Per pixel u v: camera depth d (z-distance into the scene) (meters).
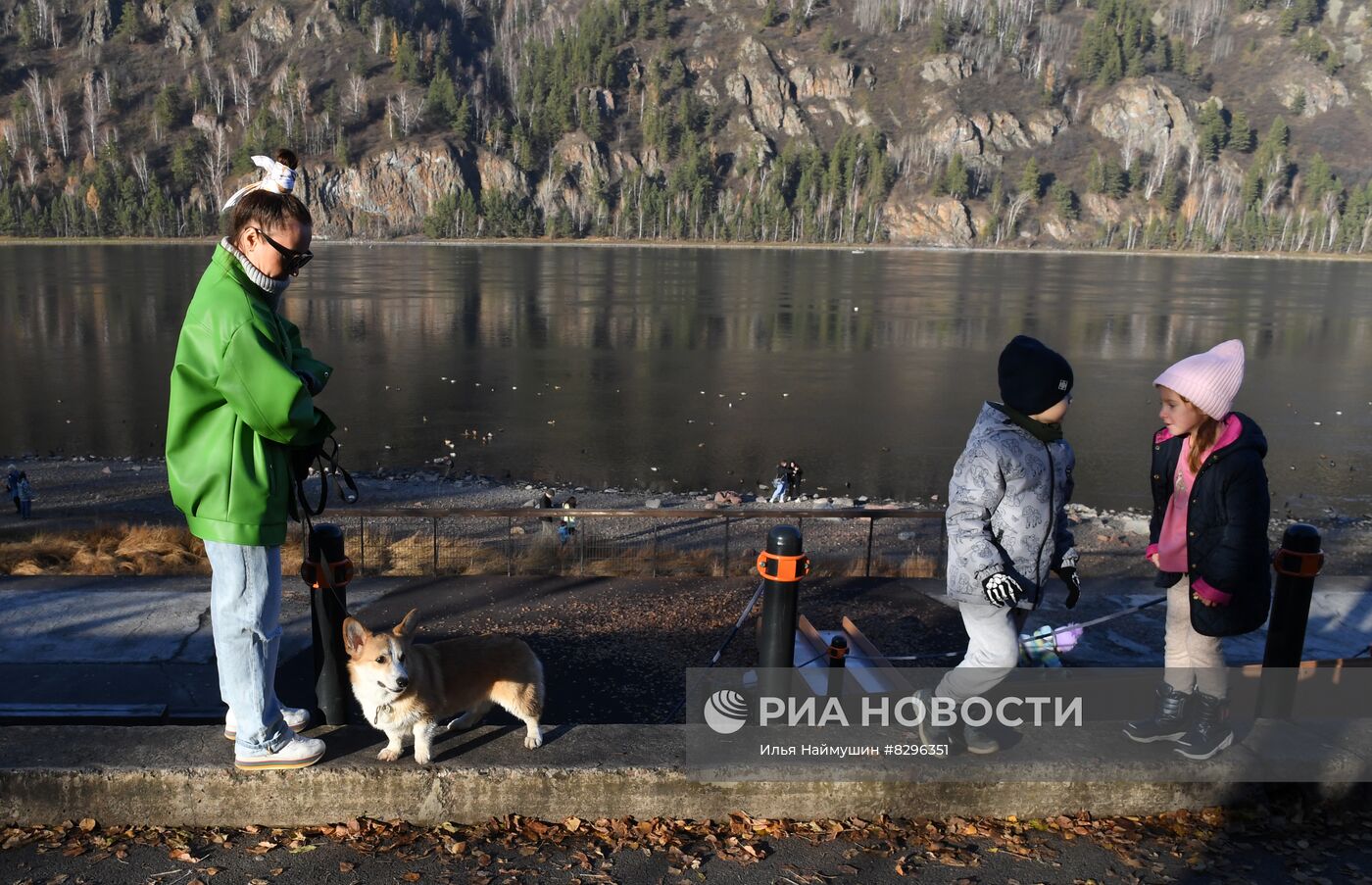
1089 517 24.45
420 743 3.53
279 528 3.33
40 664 5.75
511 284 108.00
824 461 34.25
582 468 32.50
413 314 79.06
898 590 7.27
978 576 3.38
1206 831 3.57
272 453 3.27
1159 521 3.94
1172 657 3.80
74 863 3.25
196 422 3.17
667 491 29.81
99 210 191.38
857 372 53.62
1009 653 3.53
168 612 6.66
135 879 3.17
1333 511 27.94
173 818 3.48
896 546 17.67
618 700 5.16
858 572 10.66
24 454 32.69
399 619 6.66
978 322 77.56
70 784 3.44
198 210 195.00
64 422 37.75
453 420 39.84
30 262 127.81
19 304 78.25
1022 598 3.52
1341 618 6.68
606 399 45.16
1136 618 6.52
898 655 5.81
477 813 3.55
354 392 45.81
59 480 27.81
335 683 3.92
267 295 3.26
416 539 14.71
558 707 5.05
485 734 3.83
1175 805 3.67
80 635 6.20
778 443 36.75
